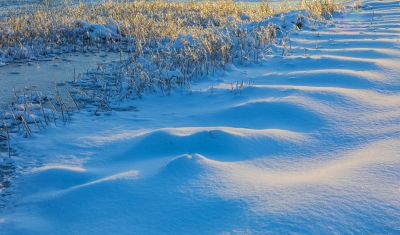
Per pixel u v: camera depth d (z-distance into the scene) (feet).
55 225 9.55
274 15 37.99
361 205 8.44
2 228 9.62
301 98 16.63
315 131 13.82
